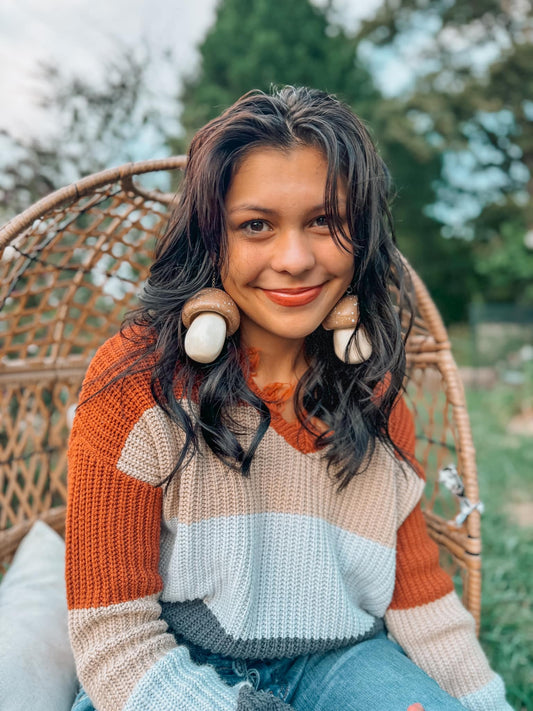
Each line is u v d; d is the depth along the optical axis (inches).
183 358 42.0
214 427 41.2
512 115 566.9
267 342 44.9
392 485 48.3
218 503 42.1
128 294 70.4
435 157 568.7
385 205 43.7
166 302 41.1
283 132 36.7
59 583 59.4
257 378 46.1
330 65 478.3
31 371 68.2
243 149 36.8
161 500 42.7
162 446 40.8
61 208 51.8
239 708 37.4
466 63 568.7
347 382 47.3
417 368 65.4
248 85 449.1
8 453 67.7
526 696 67.1
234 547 42.0
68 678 49.9
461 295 653.9
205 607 44.5
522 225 610.5
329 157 37.0
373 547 47.7
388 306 45.2
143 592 41.1
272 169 36.7
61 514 72.7
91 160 122.3
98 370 42.7
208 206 38.0
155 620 41.9
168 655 39.8
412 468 50.3
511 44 548.4
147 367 41.3
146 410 40.9
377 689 44.1
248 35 464.1
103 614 39.7
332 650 48.0
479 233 641.0
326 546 45.6
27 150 112.6
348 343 44.6
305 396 47.0
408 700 42.7
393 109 508.4
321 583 45.2
